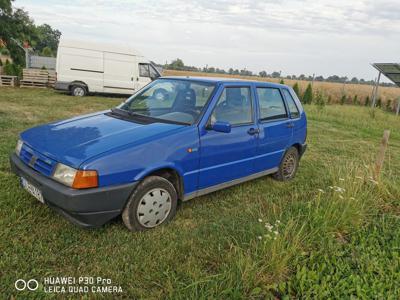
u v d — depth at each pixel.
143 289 2.44
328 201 3.83
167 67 36.81
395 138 10.61
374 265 2.90
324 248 3.04
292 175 5.32
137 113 3.87
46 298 2.29
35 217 3.22
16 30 25.67
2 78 16.59
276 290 2.52
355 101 27.69
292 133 5.00
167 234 3.20
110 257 2.77
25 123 7.59
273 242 2.77
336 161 6.70
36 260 2.64
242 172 4.18
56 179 2.75
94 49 14.69
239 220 3.62
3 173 4.14
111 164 2.79
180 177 3.36
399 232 3.49
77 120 3.71
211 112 3.62
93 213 2.75
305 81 36.91
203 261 2.84
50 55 41.19
